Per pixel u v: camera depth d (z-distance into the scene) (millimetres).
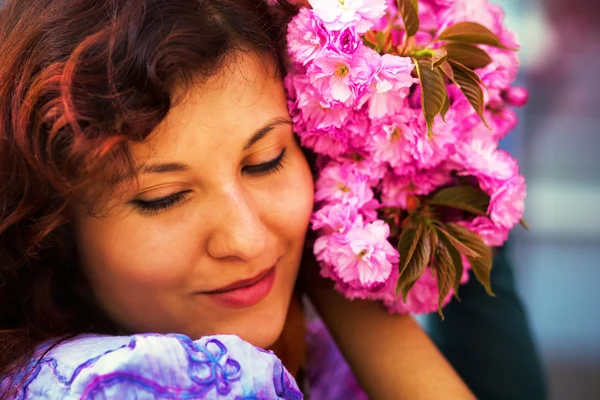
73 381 762
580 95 3738
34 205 880
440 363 1012
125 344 810
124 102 800
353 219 958
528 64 2764
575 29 2871
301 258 1099
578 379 2600
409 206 1001
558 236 3637
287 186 951
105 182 837
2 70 878
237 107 861
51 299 964
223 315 950
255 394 758
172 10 832
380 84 875
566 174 4141
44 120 812
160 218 871
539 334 2863
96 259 907
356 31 882
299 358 1157
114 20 833
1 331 909
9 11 920
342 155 987
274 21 946
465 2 1040
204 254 897
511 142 2178
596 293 3117
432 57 889
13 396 818
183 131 833
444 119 953
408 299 1036
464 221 1016
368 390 1031
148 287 906
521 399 1465
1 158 875
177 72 813
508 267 1479
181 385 730
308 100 917
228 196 871
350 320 1068
